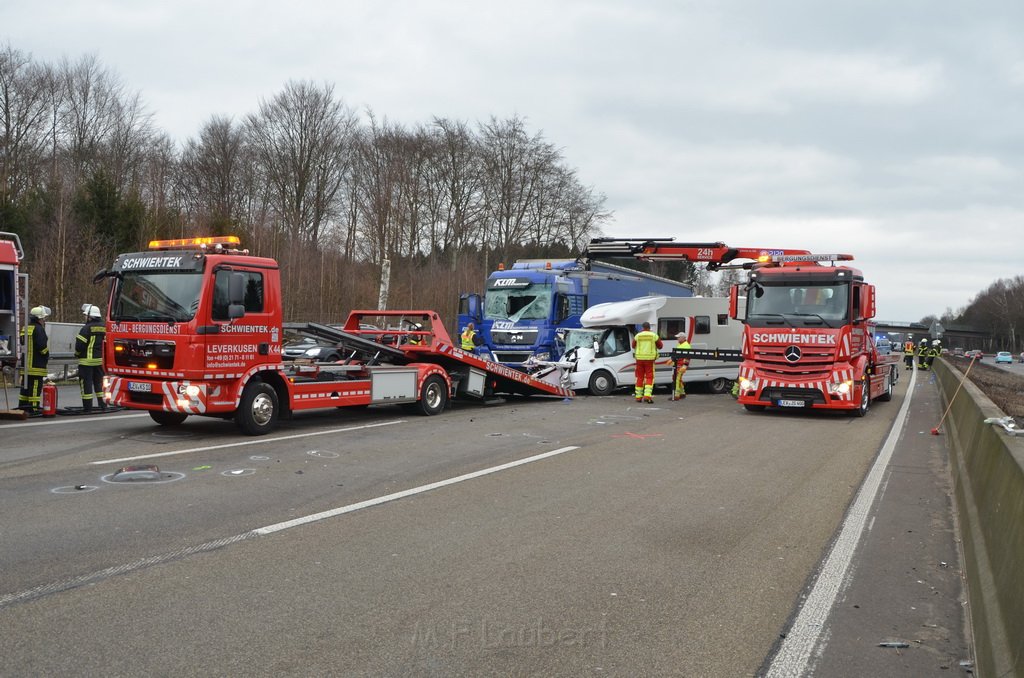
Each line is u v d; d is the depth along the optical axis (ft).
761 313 53.16
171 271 36.19
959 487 26.73
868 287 52.54
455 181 176.55
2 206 100.01
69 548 19.01
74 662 12.87
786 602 16.55
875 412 56.65
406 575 17.57
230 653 13.34
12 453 31.89
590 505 24.66
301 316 121.90
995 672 11.95
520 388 57.72
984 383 87.15
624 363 66.44
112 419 43.37
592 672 13.03
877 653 14.12
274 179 175.01
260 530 20.98
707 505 25.03
